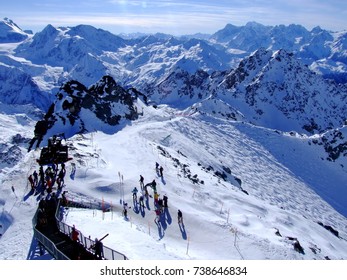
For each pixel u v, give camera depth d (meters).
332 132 165.12
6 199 37.88
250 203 57.81
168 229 38.06
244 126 149.50
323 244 58.69
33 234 30.11
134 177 48.81
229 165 102.75
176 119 116.75
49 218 30.70
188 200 47.22
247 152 124.56
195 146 97.12
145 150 66.06
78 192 41.41
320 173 140.62
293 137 159.00
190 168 66.88
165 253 28.73
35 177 41.28
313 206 107.81
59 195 39.47
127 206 40.94
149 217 39.75
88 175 46.62
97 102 99.81
